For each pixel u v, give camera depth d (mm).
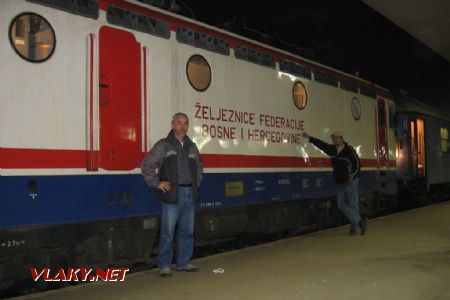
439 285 5523
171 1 7277
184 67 7090
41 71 5355
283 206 9484
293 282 5555
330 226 11414
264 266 6352
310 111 9875
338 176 8859
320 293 5137
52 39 5488
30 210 5176
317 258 6844
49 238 5574
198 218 7445
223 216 7883
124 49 6250
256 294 5082
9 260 5293
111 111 6035
